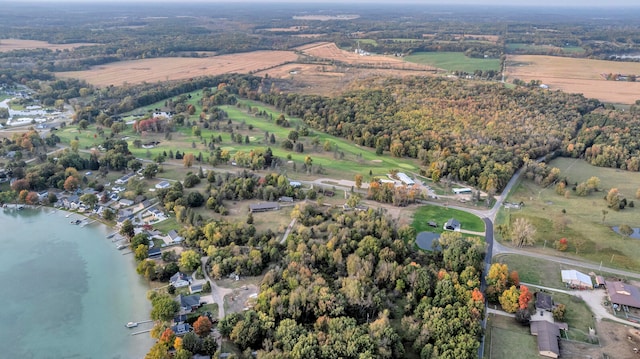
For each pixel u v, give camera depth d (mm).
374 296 135625
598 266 164875
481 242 170000
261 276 153875
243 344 121562
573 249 175875
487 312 139500
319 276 146625
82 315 140375
